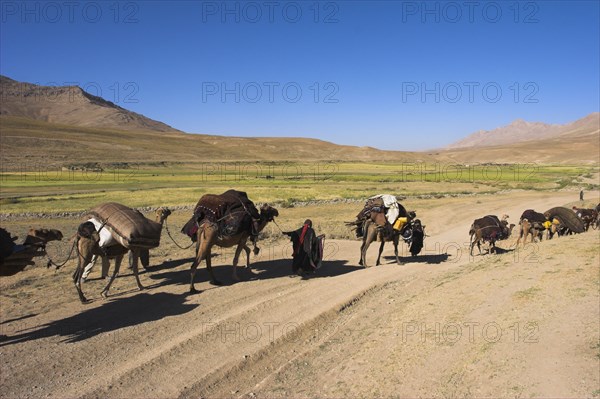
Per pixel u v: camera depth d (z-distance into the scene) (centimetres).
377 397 725
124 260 1664
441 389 725
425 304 1141
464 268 1554
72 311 1102
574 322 908
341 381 789
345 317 1137
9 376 777
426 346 880
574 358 761
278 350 935
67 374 793
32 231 1033
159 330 991
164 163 13850
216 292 1284
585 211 2503
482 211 4088
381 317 1116
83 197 4759
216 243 1329
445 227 3269
